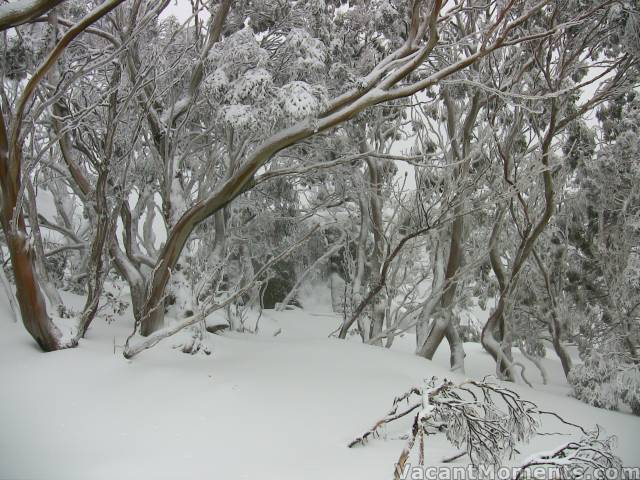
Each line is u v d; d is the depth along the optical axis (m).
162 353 9.46
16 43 8.62
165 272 9.86
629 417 10.74
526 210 12.88
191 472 5.85
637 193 15.48
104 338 9.83
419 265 18.94
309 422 7.55
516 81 12.11
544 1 9.44
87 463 6.00
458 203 12.10
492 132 12.13
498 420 6.64
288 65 10.34
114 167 10.11
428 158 13.98
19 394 7.36
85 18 7.79
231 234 14.09
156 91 9.87
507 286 13.65
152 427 7.02
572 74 14.34
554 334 15.09
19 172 8.22
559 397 11.50
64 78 8.80
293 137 9.20
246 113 8.24
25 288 8.23
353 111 9.22
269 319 16.14
